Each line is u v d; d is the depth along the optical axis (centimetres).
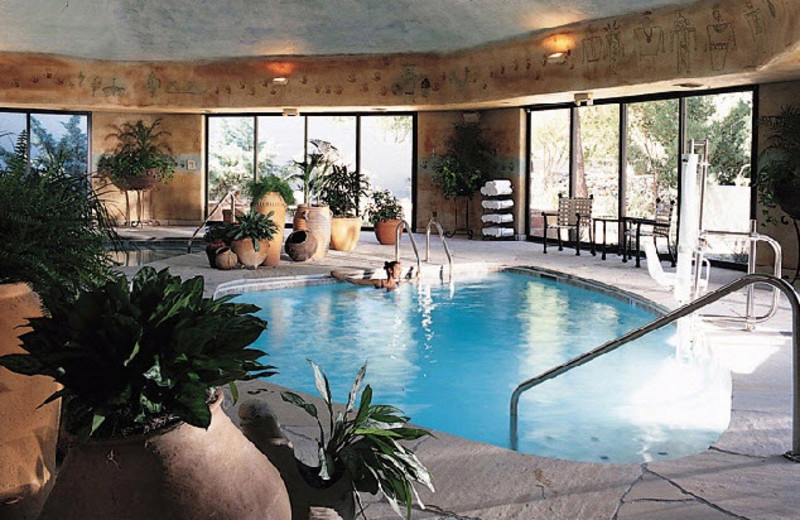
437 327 808
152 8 1425
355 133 1686
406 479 228
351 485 225
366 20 1402
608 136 1331
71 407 164
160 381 159
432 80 1470
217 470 164
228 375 170
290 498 215
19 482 221
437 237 1580
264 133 1716
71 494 158
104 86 1553
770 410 443
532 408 555
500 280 1101
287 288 1015
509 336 771
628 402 561
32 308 230
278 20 1431
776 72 942
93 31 1452
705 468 352
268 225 1079
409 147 1662
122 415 162
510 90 1326
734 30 946
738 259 1095
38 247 248
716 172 1144
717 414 525
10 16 1343
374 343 743
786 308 791
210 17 1435
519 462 359
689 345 708
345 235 1293
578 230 1271
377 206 1459
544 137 1470
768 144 1047
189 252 1281
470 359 688
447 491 325
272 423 229
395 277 1028
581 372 644
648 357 688
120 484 156
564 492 325
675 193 1212
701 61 1003
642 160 1270
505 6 1212
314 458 356
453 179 1531
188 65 1561
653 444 473
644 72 1088
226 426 173
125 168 1630
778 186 970
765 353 593
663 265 1158
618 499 318
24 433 224
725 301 829
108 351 162
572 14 1141
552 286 1048
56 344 168
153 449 159
